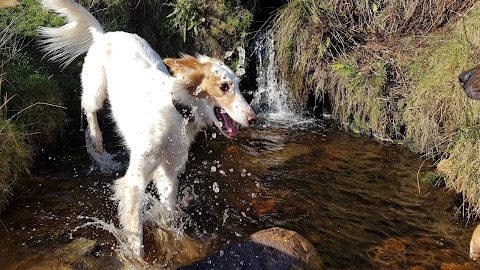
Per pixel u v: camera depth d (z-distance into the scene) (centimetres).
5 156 136
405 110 184
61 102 171
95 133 159
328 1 225
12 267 109
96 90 149
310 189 151
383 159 173
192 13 220
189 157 170
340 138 192
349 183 155
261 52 230
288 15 221
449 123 166
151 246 121
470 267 115
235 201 143
